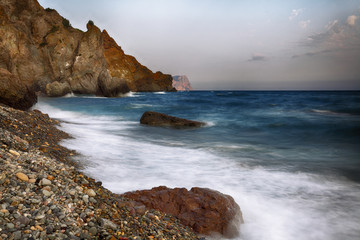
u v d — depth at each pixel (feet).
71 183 12.50
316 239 14.52
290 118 82.89
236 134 55.26
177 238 12.50
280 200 19.29
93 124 59.77
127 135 46.14
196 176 23.65
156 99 189.06
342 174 26.45
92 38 187.42
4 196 9.61
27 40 147.13
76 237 8.87
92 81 189.16
